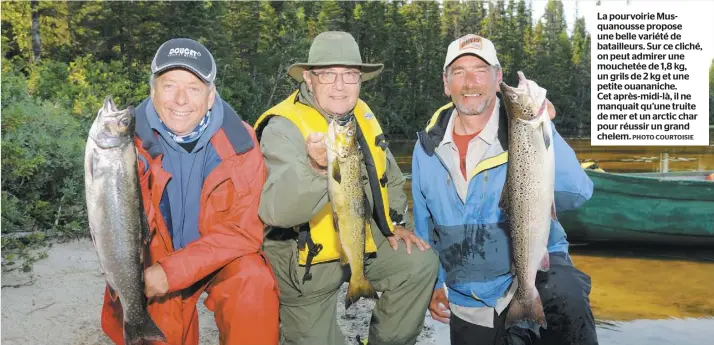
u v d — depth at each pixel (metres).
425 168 3.67
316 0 50.12
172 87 2.91
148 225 2.70
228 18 36.28
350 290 2.90
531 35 64.00
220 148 3.00
